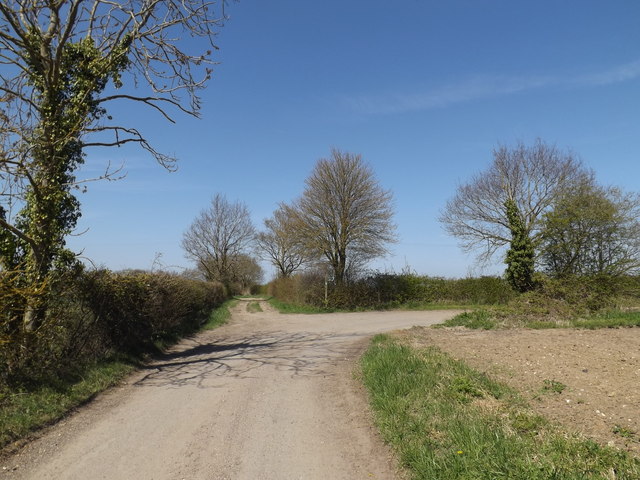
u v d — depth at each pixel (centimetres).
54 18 980
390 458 504
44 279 805
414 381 734
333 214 3158
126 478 463
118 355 1042
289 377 910
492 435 494
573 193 2308
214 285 3338
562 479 390
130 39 1070
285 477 464
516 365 891
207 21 1041
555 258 2258
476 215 3344
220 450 534
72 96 1032
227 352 1274
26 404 657
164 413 681
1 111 765
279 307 3344
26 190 878
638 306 1922
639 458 455
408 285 3209
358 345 1302
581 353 993
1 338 673
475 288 3188
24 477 468
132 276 1191
